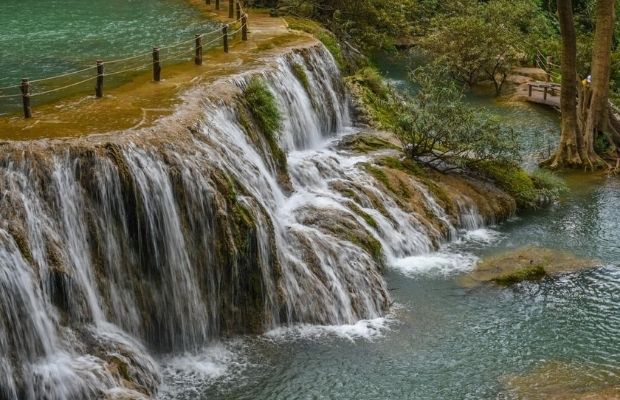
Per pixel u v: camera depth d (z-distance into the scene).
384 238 21.83
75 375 14.27
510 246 23.00
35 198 15.59
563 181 28.62
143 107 20.67
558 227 24.48
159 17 35.94
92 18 35.47
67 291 15.23
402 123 26.36
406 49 48.53
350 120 30.97
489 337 17.91
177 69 25.42
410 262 21.64
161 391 15.50
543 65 45.31
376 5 43.75
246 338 17.66
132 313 16.36
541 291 20.11
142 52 28.34
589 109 30.92
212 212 17.83
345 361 16.80
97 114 19.84
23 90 19.06
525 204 25.97
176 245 17.23
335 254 19.81
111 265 16.30
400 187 23.98
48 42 30.06
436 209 23.80
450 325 18.41
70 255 15.58
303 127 26.59
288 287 18.56
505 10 47.50
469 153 26.97
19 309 14.31
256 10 39.00
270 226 18.67
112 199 16.52
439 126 25.89
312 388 15.78
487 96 40.72
